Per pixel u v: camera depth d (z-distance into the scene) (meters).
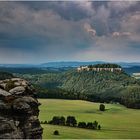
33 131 45.25
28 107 45.09
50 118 194.50
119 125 192.75
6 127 41.81
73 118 168.12
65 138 122.38
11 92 45.97
